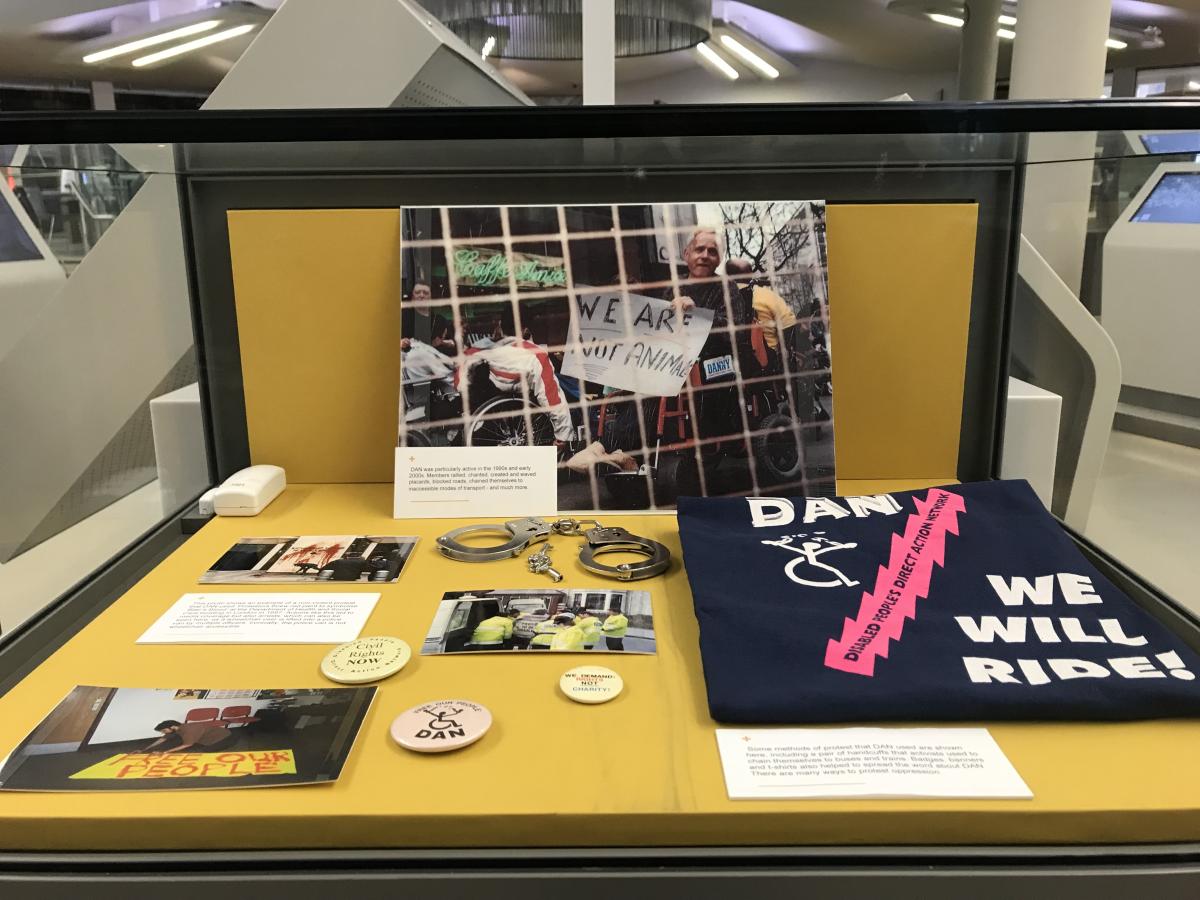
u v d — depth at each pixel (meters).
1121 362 0.97
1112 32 3.12
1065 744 0.48
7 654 0.61
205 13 3.36
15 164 0.74
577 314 0.83
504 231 0.83
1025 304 0.92
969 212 0.84
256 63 0.92
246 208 0.86
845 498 0.76
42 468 0.87
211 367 0.91
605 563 0.72
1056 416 0.93
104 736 0.49
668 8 1.90
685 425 0.83
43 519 0.87
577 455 0.83
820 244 0.84
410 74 0.93
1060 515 0.93
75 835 0.43
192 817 0.43
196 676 0.55
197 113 0.66
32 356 0.85
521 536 0.76
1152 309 0.95
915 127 0.66
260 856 0.43
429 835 0.44
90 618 0.66
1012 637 0.56
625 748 0.48
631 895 0.43
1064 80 1.68
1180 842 0.44
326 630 0.61
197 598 0.65
